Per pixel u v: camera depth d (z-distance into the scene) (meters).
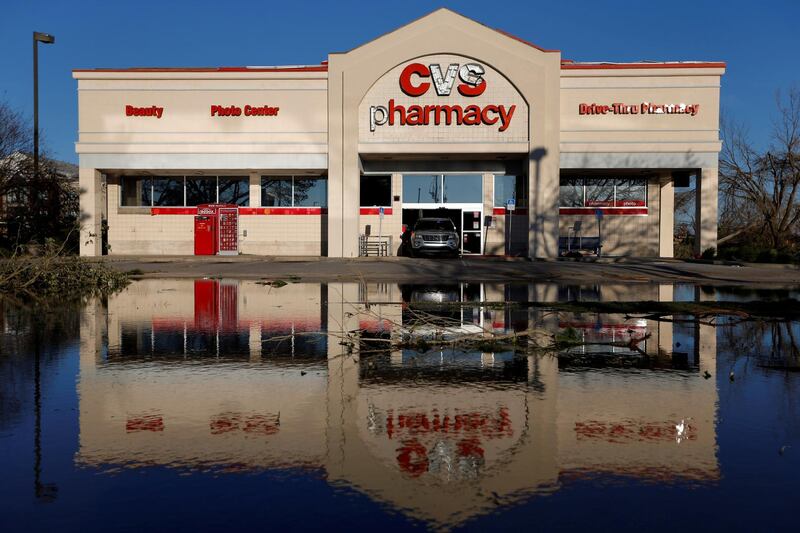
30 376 5.67
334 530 2.71
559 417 4.36
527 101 28.14
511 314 10.22
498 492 3.10
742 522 2.79
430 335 7.98
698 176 28.73
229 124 29.16
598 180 31.36
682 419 4.32
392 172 31.00
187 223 31.38
